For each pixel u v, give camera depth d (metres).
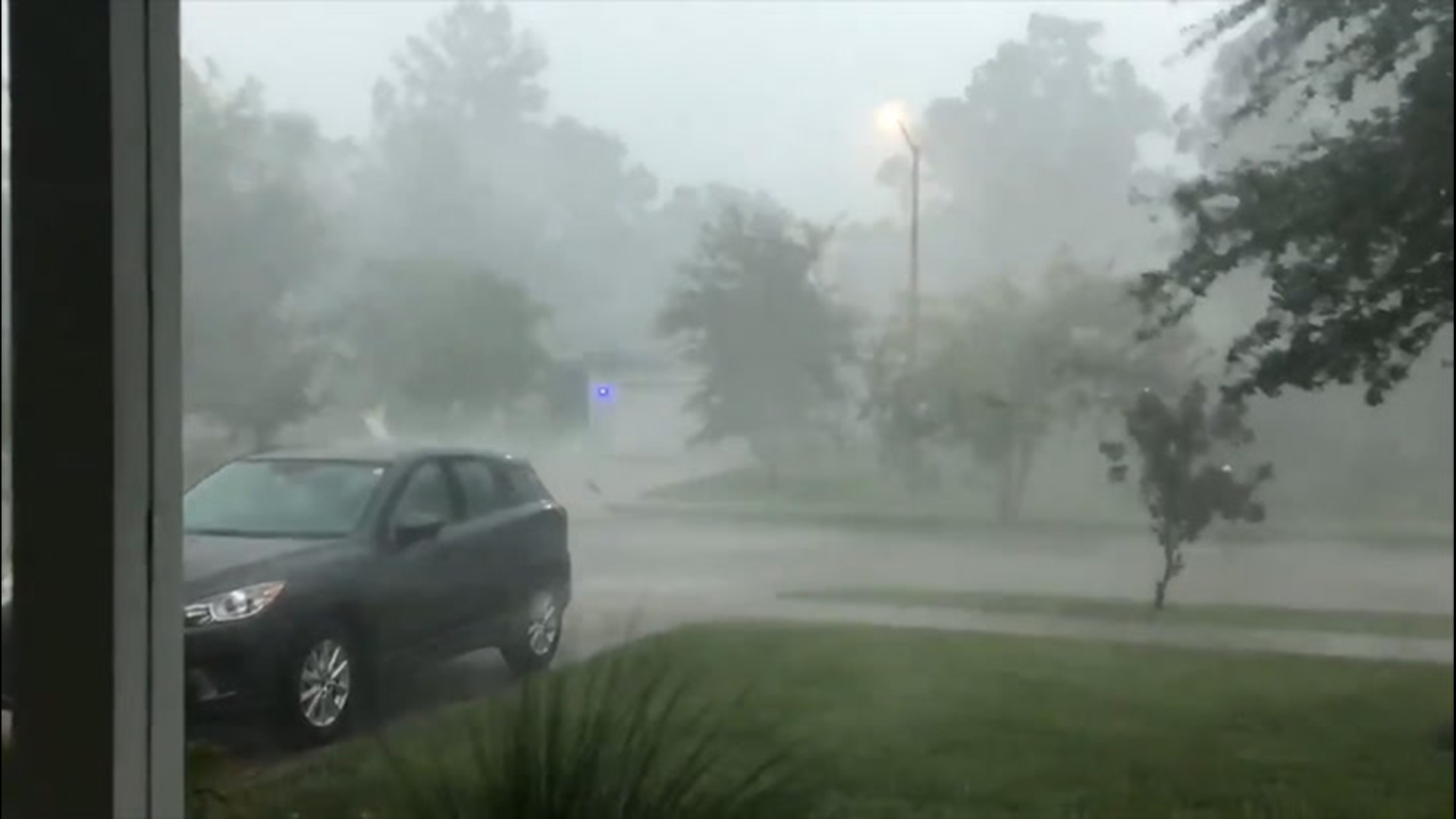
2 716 1.30
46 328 1.28
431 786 1.40
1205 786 1.25
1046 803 1.30
